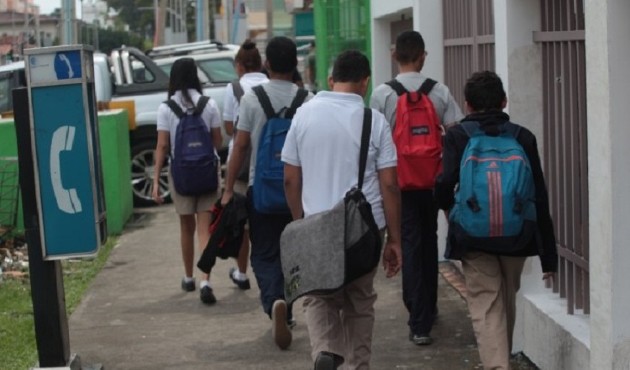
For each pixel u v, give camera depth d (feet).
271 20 156.87
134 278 54.60
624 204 26.99
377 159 31.58
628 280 27.14
